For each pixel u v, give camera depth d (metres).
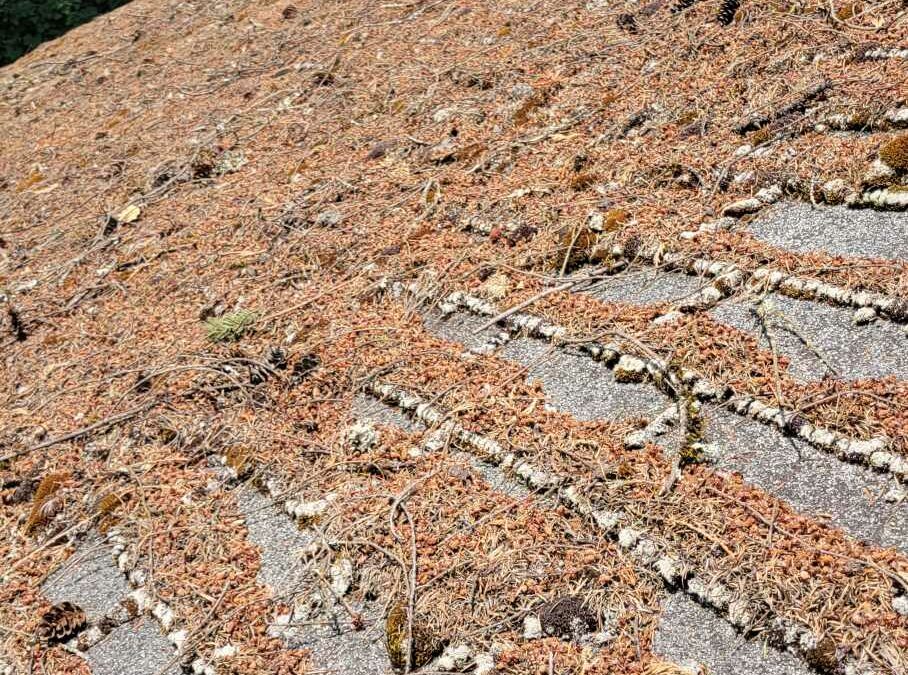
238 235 1.64
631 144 1.41
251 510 1.12
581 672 0.86
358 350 1.26
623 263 1.22
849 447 0.92
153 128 2.22
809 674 0.80
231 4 2.85
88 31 3.23
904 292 1.02
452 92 1.77
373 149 1.70
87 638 1.06
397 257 1.40
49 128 2.53
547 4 1.94
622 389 1.07
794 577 0.85
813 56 1.37
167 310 1.54
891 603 0.81
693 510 0.93
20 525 1.24
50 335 1.61
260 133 1.97
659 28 1.65
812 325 1.04
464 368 1.17
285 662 0.95
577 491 0.98
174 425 1.27
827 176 1.18
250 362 1.31
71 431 1.34
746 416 0.99
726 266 1.14
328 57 2.16
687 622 0.87
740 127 1.33
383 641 0.94
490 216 1.40
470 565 0.96
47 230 1.96
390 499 1.05
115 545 1.14
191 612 1.03
